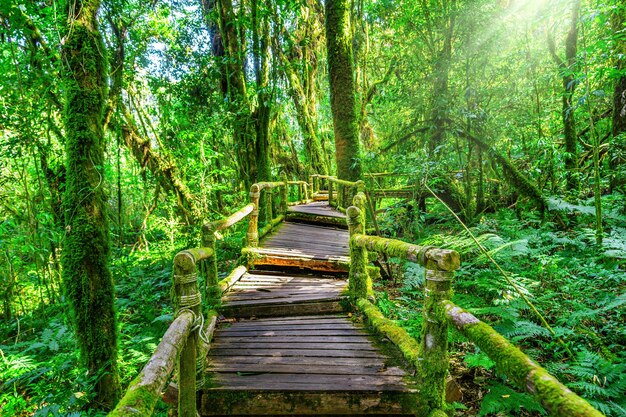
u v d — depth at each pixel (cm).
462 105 889
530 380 122
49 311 662
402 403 243
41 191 627
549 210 795
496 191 1018
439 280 230
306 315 409
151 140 1115
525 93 907
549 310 473
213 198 1260
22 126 582
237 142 995
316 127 1662
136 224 1409
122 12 785
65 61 360
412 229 909
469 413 336
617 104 724
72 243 359
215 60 1011
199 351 255
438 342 236
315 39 1500
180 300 226
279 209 972
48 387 401
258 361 295
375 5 1042
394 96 1072
